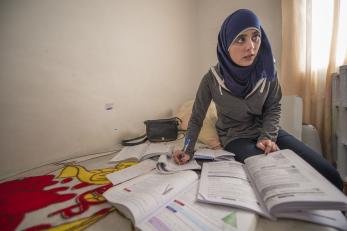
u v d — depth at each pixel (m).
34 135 1.00
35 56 0.98
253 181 0.62
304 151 0.81
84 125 1.19
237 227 0.45
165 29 1.65
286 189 0.50
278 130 0.96
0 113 0.90
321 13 1.33
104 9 1.23
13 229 0.51
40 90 1.01
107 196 0.59
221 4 1.82
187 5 1.85
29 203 0.64
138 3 1.42
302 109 1.38
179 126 1.51
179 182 0.64
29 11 0.95
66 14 1.07
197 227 0.45
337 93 1.27
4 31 0.89
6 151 0.93
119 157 1.04
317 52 1.37
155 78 1.59
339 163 1.21
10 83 0.92
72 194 0.69
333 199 0.43
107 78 1.28
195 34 1.98
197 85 2.04
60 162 1.05
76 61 1.13
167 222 0.47
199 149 1.03
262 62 0.90
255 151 0.84
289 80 1.43
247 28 0.80
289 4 1.37
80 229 0.51
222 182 0.63
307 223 0.47
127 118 1.41
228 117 1.06
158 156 0.99
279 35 1.55
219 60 0.95
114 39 1.29
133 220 0.48
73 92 1.13
